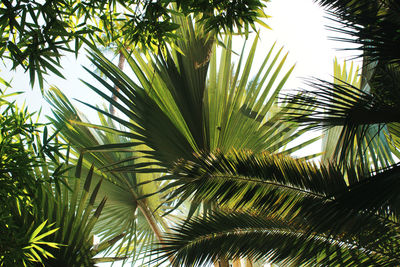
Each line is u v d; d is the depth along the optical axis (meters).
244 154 3.05
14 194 2.49
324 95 2.28
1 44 1.95
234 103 3.45
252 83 3.47
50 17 2.00
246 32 2.41
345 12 2.48
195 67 3.34
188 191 3.03
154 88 3.28
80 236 2.96
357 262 2.71
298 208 2.88
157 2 2.13
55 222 2.89
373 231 2.59
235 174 2.99
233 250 2.99
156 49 2.69
